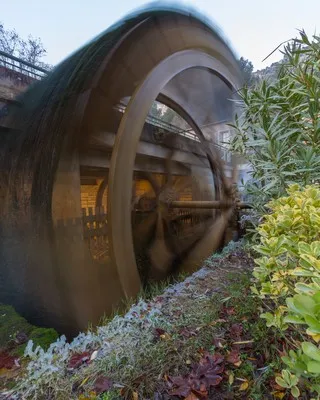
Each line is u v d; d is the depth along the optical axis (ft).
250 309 3.72
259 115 5.21
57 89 7.72
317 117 4.18
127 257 7.20
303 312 1.34
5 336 5.45
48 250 7.06
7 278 7.64
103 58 7.30
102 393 2.50
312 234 2.24
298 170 4.16
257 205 6.00
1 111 7.79
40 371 2.94
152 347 3.15
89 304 7.22
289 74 4.60
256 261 2.52
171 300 4.63
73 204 7.34
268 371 2.51
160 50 8.61
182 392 2.41
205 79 11.06
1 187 7.91
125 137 6.99
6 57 7.91
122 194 7.00
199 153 14.42
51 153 7.12
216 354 2.90
